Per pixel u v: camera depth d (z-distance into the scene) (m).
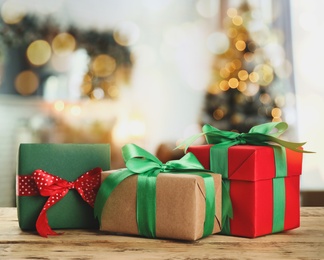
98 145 0.97
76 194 0.96
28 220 0.94
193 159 0.89
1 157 2.06
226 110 2.15
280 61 2.12
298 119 2.12
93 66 2.13
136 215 0.86
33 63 2.09
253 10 2.14
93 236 0.89
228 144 0.91
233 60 2.14
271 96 2.12
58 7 2.09
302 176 2.11
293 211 0.94
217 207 0.86
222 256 0.74
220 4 2.16
